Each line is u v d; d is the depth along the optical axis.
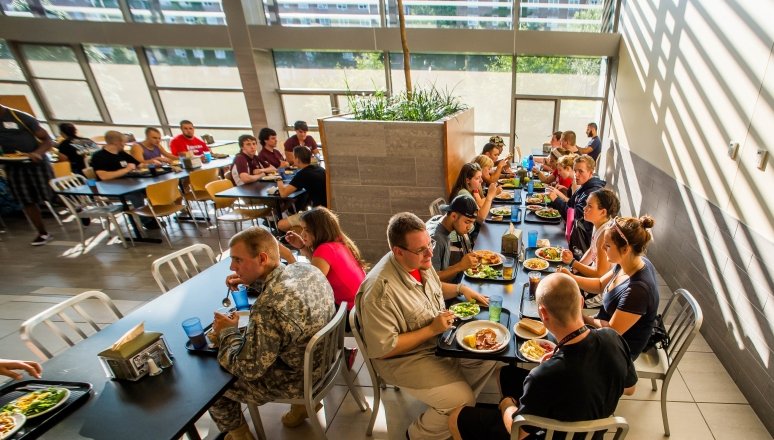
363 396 2.17
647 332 1.62
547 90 6.15
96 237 4.74
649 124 3.93
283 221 3.65
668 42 3.50
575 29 5.61
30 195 4.33
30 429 1.18
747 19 2.18
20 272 3.87
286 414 2.01
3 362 1.36
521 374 1.70
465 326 1.68
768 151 1.94
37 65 6.83
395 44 5.91
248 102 6.58
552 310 1.13
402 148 3.21
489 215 3.12
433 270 1.85
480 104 6.44
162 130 7.27
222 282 2.19
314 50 6.26
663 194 3.44
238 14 5.90
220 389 1.36
